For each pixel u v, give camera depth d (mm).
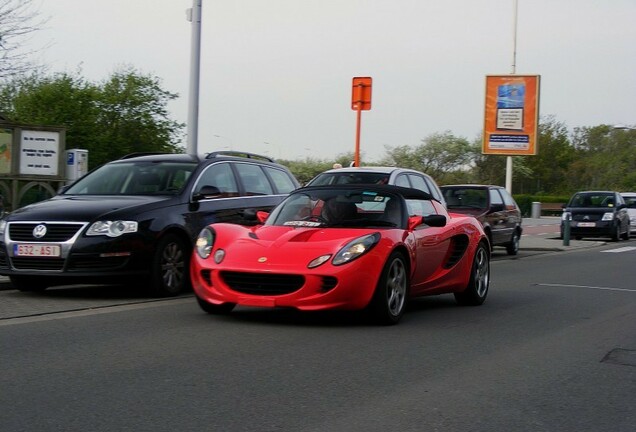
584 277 13961
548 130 69188
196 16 15875
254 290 7453
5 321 7836
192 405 4934
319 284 7289
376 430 4543
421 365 6234
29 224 9289
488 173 57969
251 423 4594
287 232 7910
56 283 10086
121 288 10695
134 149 27844
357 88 18234
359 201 8469
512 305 9945
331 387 5465
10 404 4871
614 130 70625
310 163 55062
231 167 11227
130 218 9367
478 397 5340
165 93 28672
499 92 30984
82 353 6355
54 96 26797
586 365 6445
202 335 7211
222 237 7961
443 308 9508
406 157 58156
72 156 17469
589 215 27719
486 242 10000
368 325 7941
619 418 4949
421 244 8469
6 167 16234
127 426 4473
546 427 4727
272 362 6168
